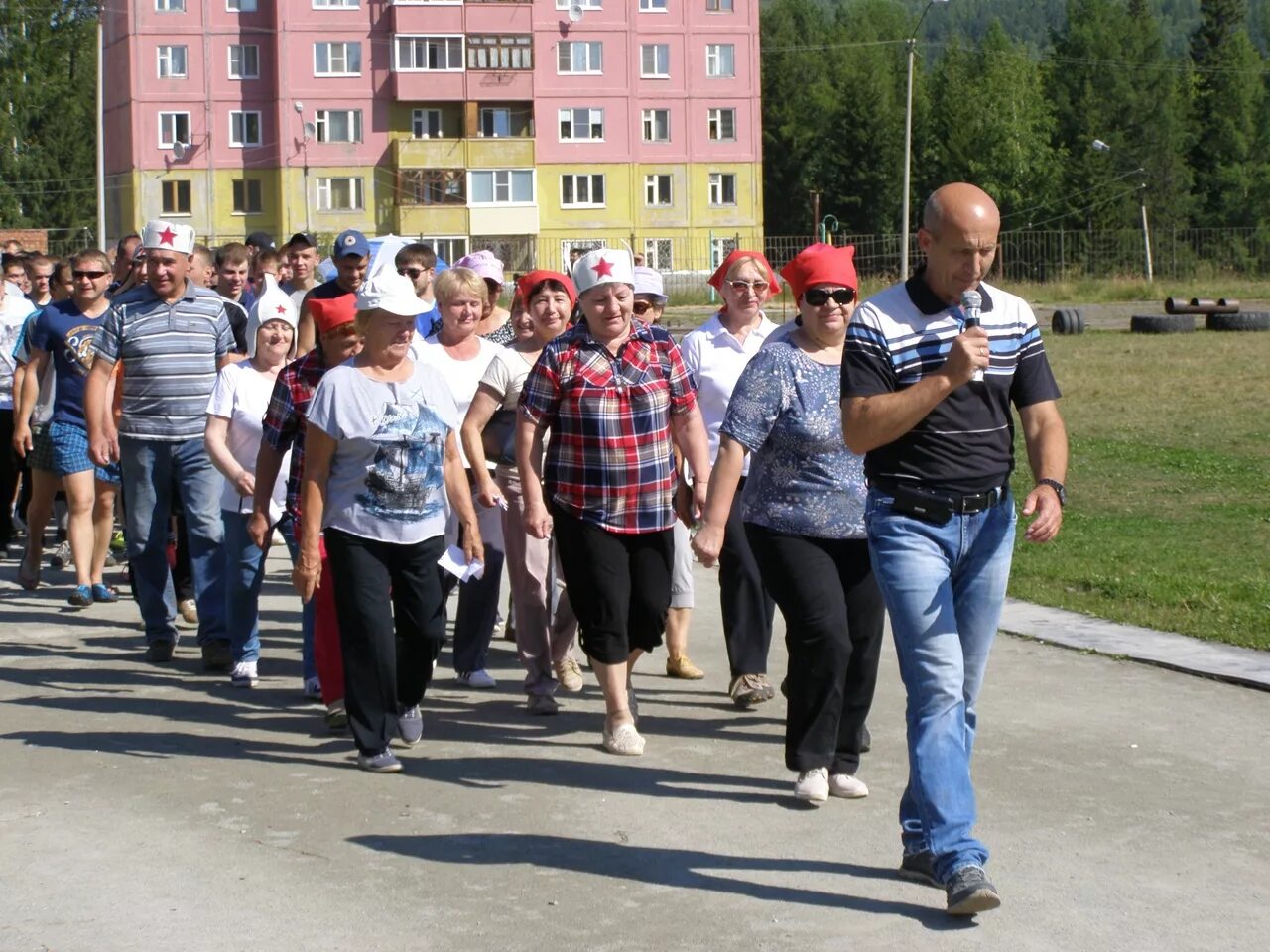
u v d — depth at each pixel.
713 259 72.69
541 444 7.07
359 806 6.29
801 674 6.19
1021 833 5.85
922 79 104.56
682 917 5.07
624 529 6.95
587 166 71.19
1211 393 24.06
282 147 68.81
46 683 8.47
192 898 5.26
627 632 7.14
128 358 8.91
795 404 6.23
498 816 6.15
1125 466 16.41
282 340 8.41
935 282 5.09
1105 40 99.81
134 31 68.12
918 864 5.37
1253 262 65.94
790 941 4.86
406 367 6.89
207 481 8.81
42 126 75.69
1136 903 5.16
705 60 71.94
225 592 8.85
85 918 5.09
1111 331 40.47
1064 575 10.67
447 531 7.76
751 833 5.93
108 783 6.61
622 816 6.14
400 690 7.11
